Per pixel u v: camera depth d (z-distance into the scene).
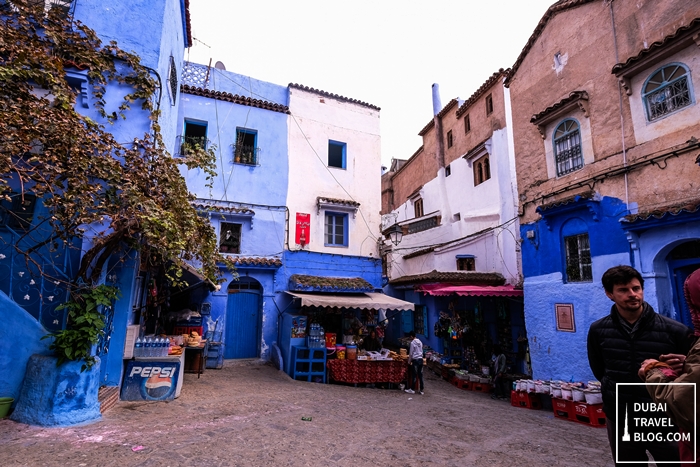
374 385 11.19
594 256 9.16
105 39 7.57
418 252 19.17
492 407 9.35
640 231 8.09
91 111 7.12
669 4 7.97
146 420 5.82
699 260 7.37
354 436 5.98
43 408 5.18
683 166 7.46
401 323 17.30
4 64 5.77
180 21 11.41
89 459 4.28
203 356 10.77
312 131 15.03
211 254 8.18
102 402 5.95
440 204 19.75
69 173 5.18
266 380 10.30
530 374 12.84
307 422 6.52
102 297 5.66
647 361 2.46
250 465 4.55
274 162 14.13
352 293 13.62
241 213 13.04
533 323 10.84
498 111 15.73
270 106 14.32
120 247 6.59
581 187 9.64
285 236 13.79
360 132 15.91
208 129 13.32
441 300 14.91
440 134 20.53
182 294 12.20
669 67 7.83
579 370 9.28
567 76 10.40
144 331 8.89
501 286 14.22
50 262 5.74
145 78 7.55
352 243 14.85
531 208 11.32
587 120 9.66
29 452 4.31
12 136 4.71
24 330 5.60
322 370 11.14
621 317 3.22
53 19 6.76
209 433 5.49
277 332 13.08
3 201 6.12
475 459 5.30
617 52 9.03
